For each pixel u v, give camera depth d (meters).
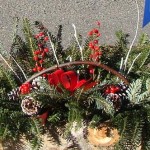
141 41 2.24
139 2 3.46
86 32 3.31
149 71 2.15
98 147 1.98
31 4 3.45
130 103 1.96
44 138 1.98
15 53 2.20
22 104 1.90
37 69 2.07
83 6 3.42
